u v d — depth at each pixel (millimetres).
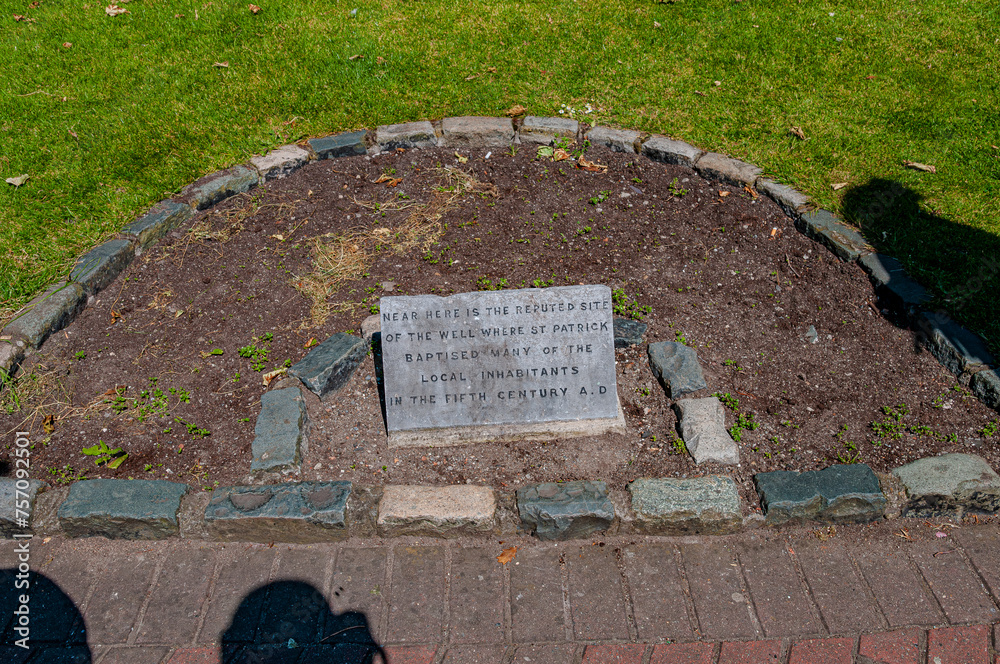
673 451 3994
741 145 6008
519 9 7594
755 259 5199
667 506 3652
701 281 5039
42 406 4254
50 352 4555
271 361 4496
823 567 3568
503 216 5543
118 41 7156
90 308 4883
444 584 3500
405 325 3900
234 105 6414
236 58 6949
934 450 3998
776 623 3328
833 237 5180
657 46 7070
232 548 3672
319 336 4641
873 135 6023
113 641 3281
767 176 5703
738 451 3953
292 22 7422
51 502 3730
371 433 4121
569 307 3936
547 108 6418
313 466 3945
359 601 3424
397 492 3744
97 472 3930
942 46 7012
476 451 4031
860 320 4766
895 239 5125
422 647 3242
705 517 3656
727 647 3236
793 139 6035
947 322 4516
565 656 3209
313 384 4207
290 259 5203
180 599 3443
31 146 5910
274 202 5680
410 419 4012
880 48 6988
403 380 3961
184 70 6777
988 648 3225
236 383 4375
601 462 3963
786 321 4777
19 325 4500
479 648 3238
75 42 7125
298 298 4914
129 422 4160
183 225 5488
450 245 5305
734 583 3502
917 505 3734
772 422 4152
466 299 3900
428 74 6797
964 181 5562
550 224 5473
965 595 3434
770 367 4484
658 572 3555
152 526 3646
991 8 7480
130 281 5074
